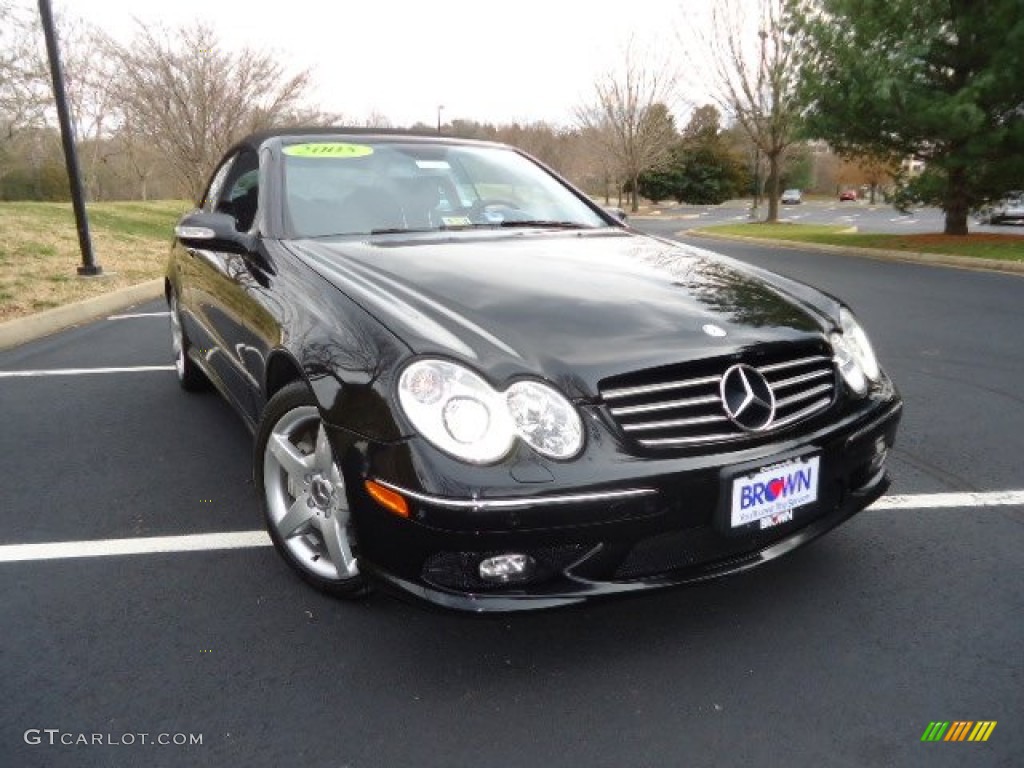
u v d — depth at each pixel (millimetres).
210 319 3504
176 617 2338
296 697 1994
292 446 2463
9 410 4332
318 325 2283
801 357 2299
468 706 1968
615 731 1883
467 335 2074
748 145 34188
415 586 1972
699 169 52719
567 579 1992
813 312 2525
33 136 22641
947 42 13766
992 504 3105
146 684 2037
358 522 2023
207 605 2402
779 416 2162
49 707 1952
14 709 1944
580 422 1950
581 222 3516
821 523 2283
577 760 1793
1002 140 13391
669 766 1775
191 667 2105
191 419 4156
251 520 2984
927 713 1935
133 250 11609
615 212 3719
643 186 52656
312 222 3031
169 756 1794
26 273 8812
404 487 1885
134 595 2461
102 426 4047
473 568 1958
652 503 1933
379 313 2178
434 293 2328
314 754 1807
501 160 3783
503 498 1831
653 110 39250
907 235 16641
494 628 2285
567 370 1999
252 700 1982
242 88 17000
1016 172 13891
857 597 2441
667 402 2027
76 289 8148
